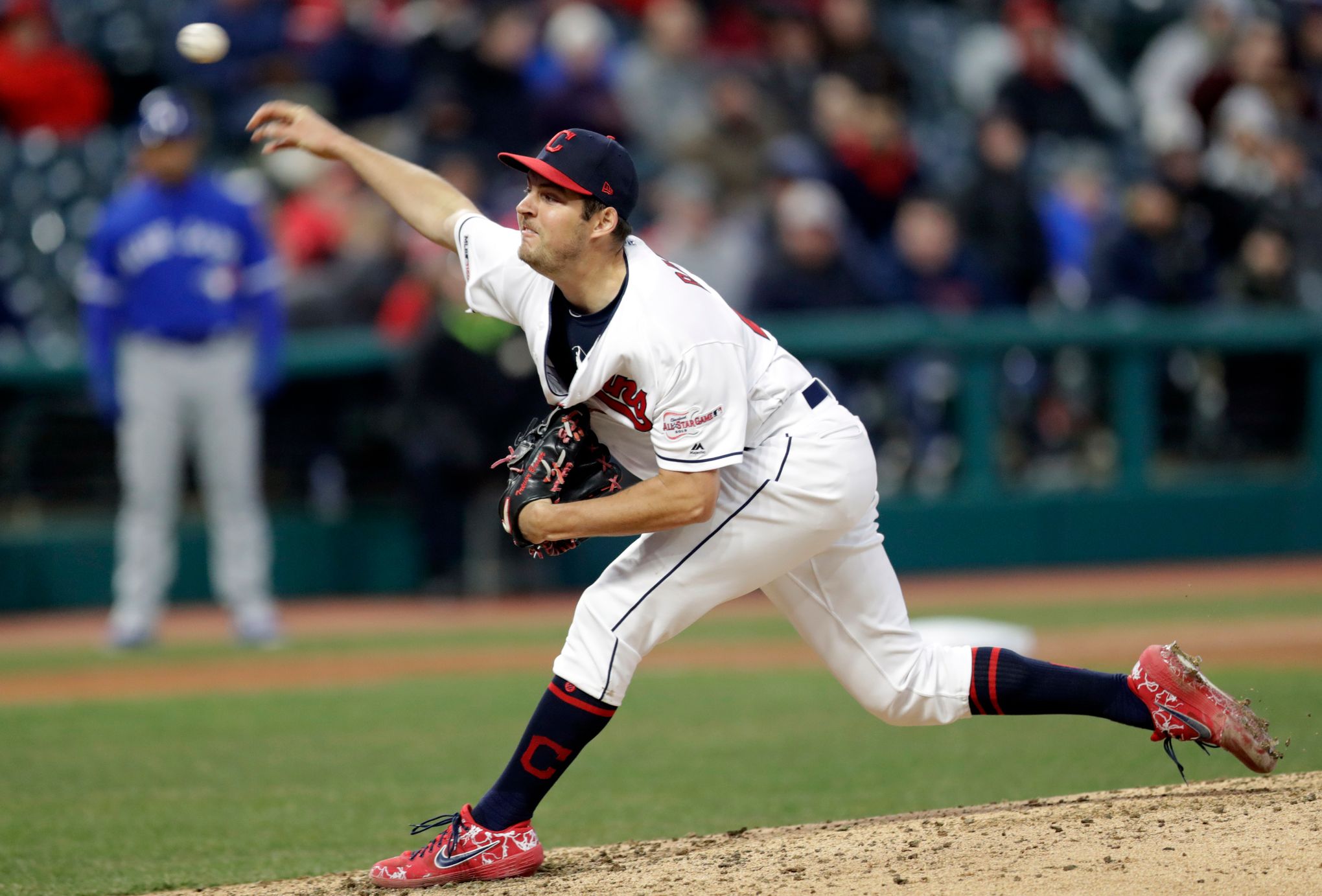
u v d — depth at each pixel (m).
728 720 22.36
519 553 37.56
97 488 37.22
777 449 12.32
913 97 51.50
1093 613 33.22
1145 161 48.53
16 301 38.97
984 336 39.25
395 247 38.78
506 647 30.95
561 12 43.94
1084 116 48.06
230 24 43.16
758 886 11.34
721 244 39.66
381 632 33.28
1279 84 50.75
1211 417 41.97
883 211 42.47
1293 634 29.47
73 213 40.38
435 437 35.38
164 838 15.42
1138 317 40.56
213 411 29.89
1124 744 19.67
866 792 17.06
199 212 28.95
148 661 29.41
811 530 12.38
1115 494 41.19
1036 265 41.69
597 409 12.51
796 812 16.08
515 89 40.50
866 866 11.72
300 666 28.61
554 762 12.43
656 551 12.45
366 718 22.92
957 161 48.31
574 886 11.88
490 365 35.09
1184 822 12.32
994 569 40.09
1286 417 42.62
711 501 11.95
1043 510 40.53
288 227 38.91
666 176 42.66
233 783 18.33
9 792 17.86
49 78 41.34
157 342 29.27
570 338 12.12
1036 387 40.28
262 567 31.16
